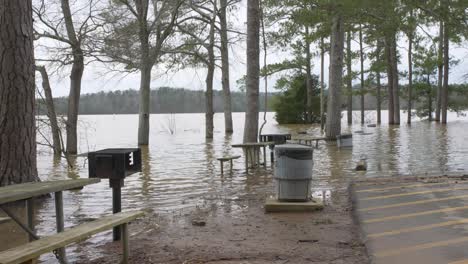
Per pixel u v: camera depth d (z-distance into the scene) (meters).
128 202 9.20
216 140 28.44
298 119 49.25
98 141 29.58
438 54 40.88
